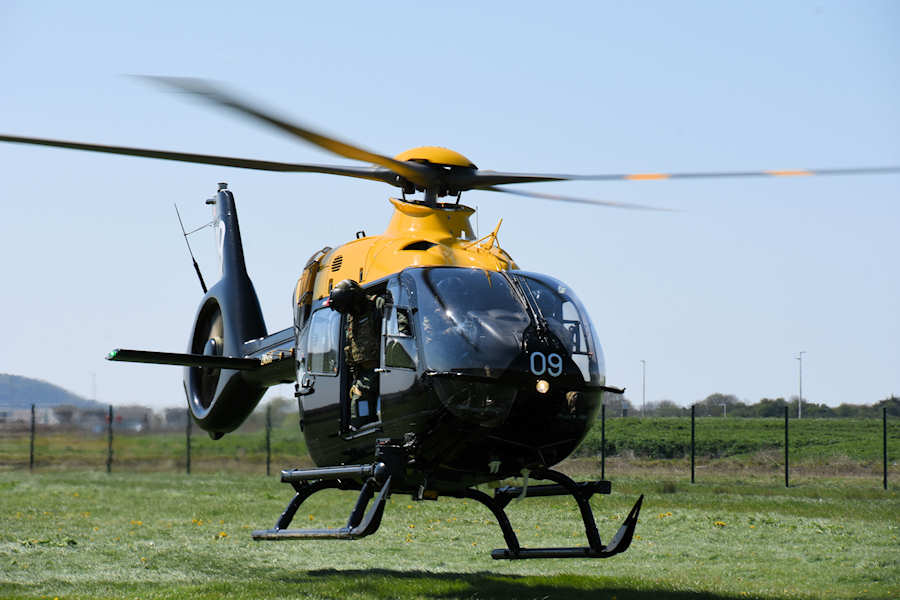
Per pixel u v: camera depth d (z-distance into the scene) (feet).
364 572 77.00
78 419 300.61
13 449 263.70
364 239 67.26
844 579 74.74
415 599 63.10
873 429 261.85
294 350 77.15
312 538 60.80
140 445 271.90
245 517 118.83
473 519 115.03
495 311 57.47
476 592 65.77
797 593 67.77
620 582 71.10
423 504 129.59
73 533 101.81
